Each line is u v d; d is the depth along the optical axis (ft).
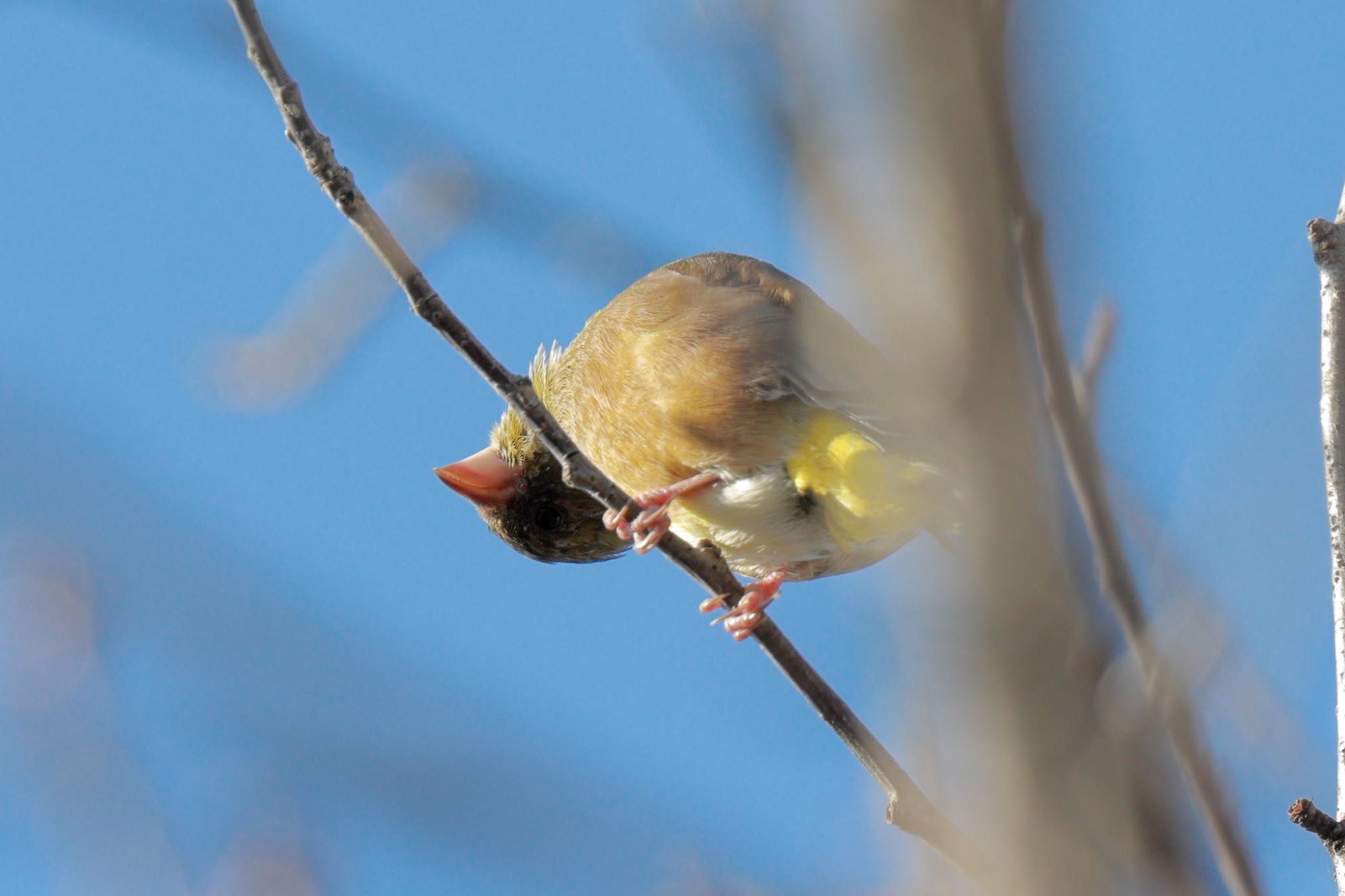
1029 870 3.15
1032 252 3.13
